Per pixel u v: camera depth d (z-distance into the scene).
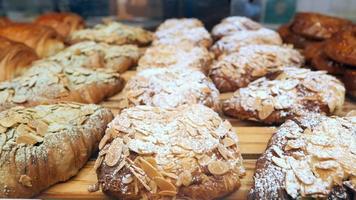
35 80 0.37
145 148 0.25
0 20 0.52
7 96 0.35
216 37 0.53
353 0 0.55
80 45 0.47
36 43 0.48
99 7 0.60
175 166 0.24
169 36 0.50
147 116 0.28
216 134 0.27
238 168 0.26
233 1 0.56
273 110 0.34
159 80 0.36
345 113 0.35
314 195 0.22
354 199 0.23
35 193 0.26
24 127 0.27
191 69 0.39
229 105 0.36
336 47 0.39
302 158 0.25
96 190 0.26
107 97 0.40
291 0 0.56
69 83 0.37
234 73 0.41
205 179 0.24
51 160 0.26
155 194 0.24
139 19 0.59
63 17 0.56
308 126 0.28
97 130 0.31
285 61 0.42
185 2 0.57
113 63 0.45
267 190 0.24
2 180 0.25
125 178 0.24
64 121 0.29
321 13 0.54
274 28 0.55
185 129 0.26
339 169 0.23
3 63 0.40
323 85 0.35
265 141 0.32
